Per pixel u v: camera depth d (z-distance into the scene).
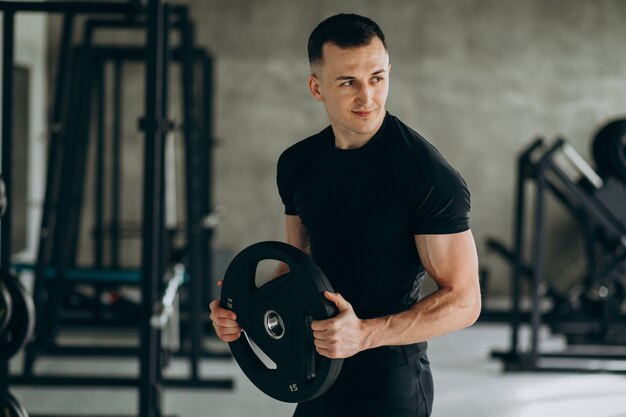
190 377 4.32
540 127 7.26
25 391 4.14
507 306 6.89
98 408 3.93
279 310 1.64
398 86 7.29
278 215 7.33
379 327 1.57
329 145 1.75
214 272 6.88
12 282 2.37
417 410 1.77
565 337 5.57
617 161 4.79
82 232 7.21
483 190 7.30
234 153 7.30
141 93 7.18
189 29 4.36
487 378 4.63
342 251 1.75
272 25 7.24
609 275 5.04
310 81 1.70
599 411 4.03
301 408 1.84
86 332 5.68
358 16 1.61
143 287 3.02
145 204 3.01
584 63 7.23
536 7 7.20
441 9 7.23
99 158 5.74
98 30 7.15
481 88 7.26
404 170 1.65
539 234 4.70
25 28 6.51
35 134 6.81
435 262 1.66
